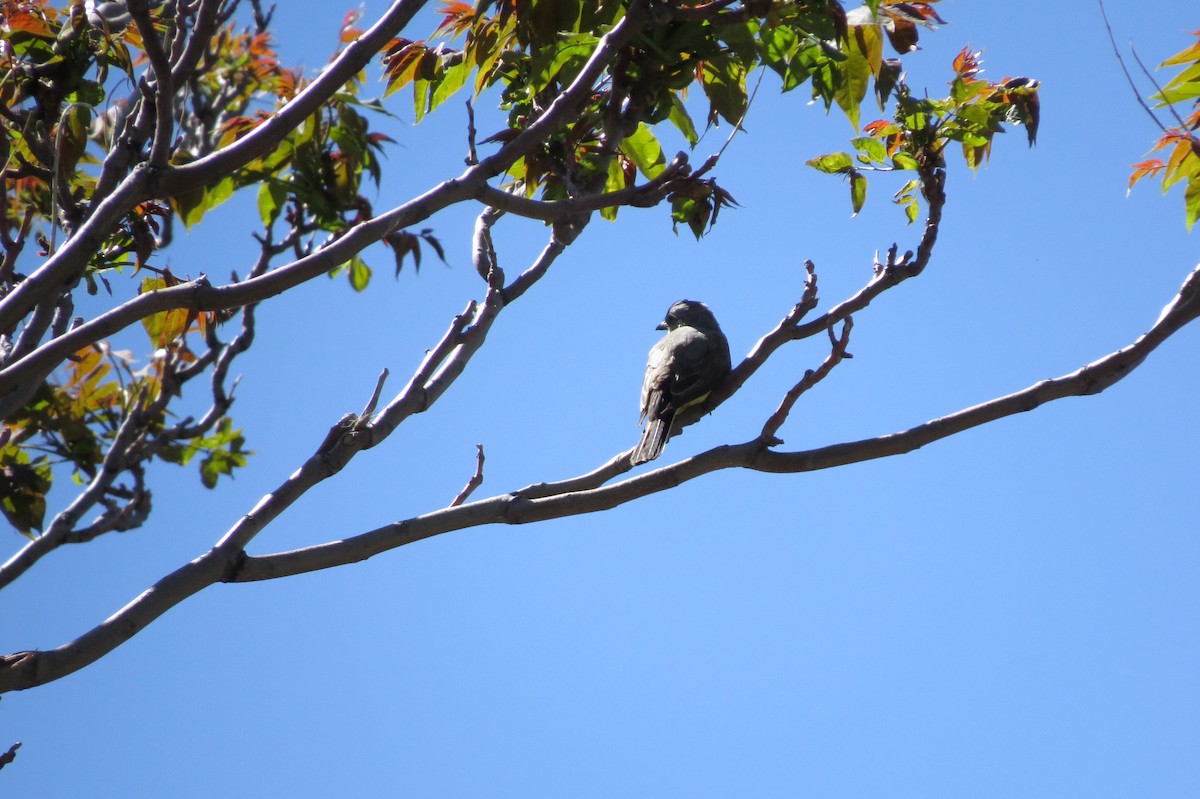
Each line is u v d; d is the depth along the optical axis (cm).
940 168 1062
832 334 1028
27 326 934
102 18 1014
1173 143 1159
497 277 1076
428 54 1181
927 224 1061
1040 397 1000
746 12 952
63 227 977
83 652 845
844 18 1029
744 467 1018
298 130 1057
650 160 1216
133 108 1056
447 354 1040
